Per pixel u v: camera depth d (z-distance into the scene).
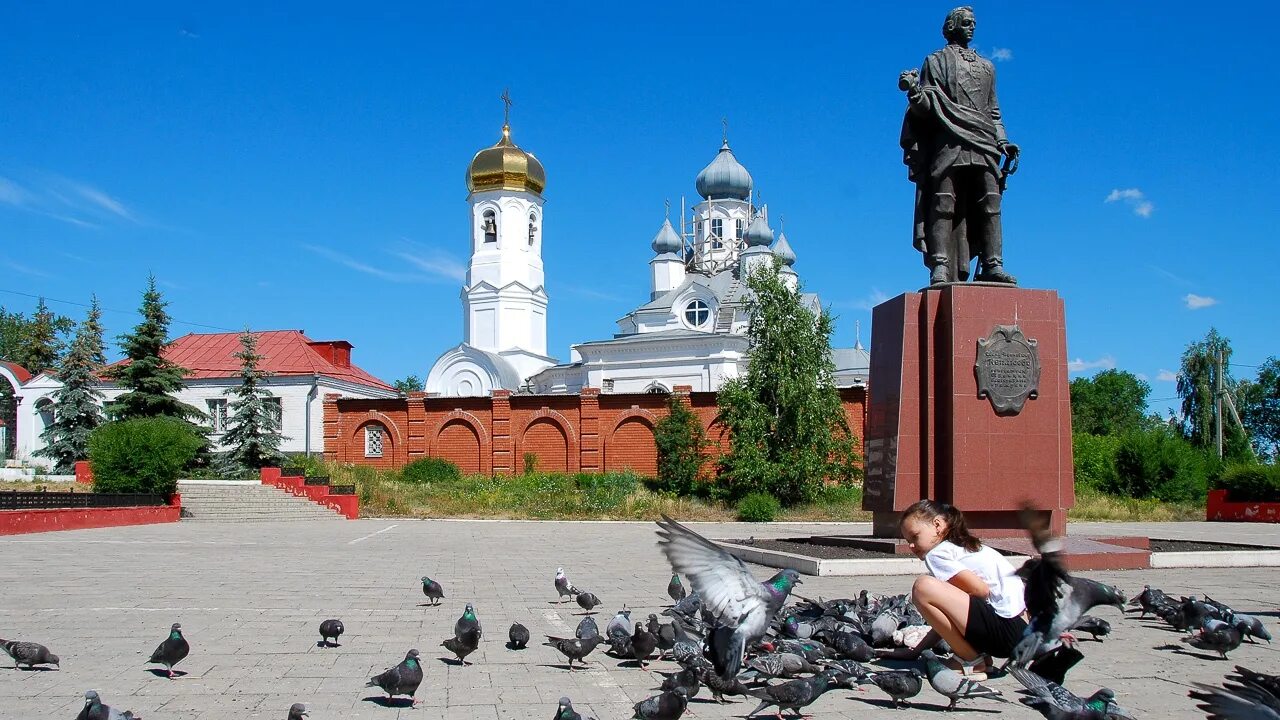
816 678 7.61
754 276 47.28
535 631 11.93
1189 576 16.34
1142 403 104.31
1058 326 17.92
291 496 42.56
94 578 17.77
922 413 17.88
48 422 64.12
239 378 65.31
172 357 68.38
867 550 18.38
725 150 89.38
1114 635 11.18
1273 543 25.81
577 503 43.16
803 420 44.50
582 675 9.50
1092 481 50.94
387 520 41.22
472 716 8.01
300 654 10.51
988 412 17.53
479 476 53.88
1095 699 6.63
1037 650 7.18
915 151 19.02
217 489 42.62
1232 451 73.75
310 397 64.38
